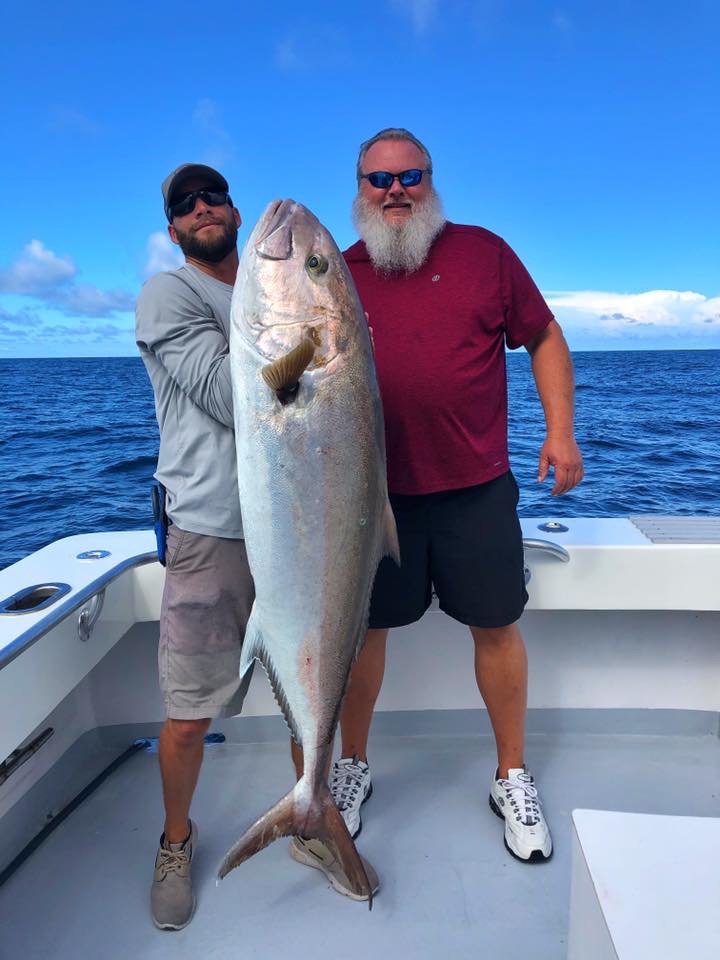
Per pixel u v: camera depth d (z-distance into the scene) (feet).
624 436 50.31
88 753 8.05
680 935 2.86
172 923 5.71
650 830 3.38
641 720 8.38
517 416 60.03
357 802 6.82
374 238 6.44
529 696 8.40
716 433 51.67
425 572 6.85
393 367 6.42
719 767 7.79
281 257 4.87
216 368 5.44
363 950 5.52
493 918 5.81
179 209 5.78
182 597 5.82
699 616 8.16
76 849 6.68
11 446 47.88
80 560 7.39
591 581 7.52
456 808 7.18
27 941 5.65
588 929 3.18
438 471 6.50
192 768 5.95
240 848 5.08
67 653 6.16
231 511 5.78
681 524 8.29
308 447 4.90
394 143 6.40
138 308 5.68
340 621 5.12
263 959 5.45
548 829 6.57
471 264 6.48
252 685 8.25
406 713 8.42
